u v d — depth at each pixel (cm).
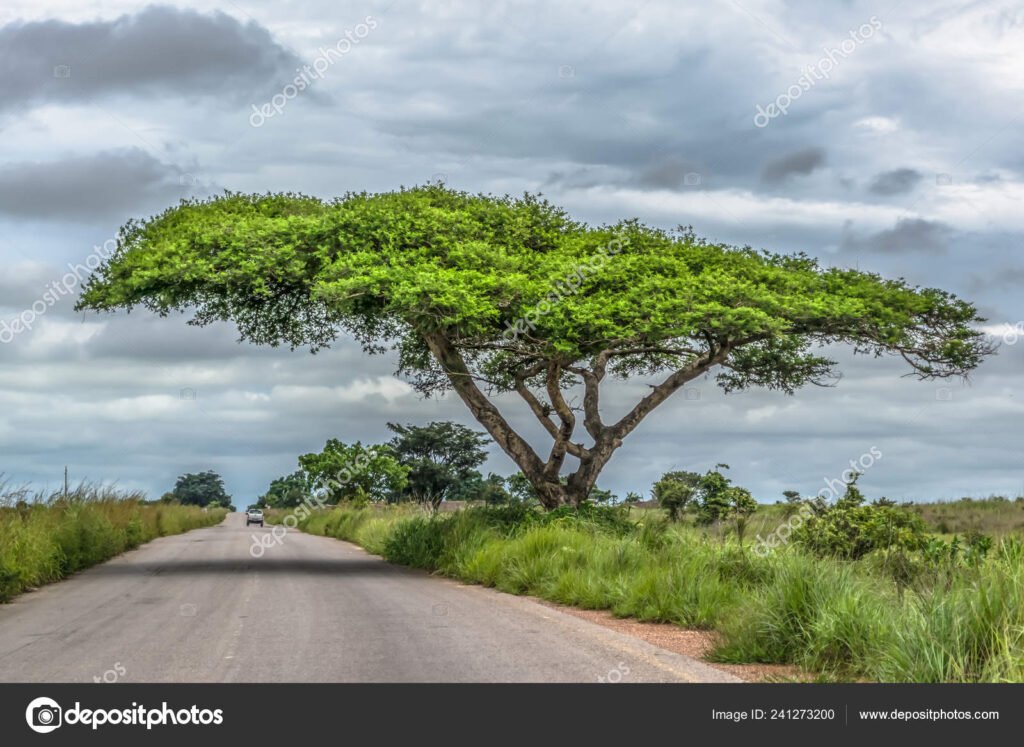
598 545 2042
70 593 1953
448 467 7019
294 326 3219
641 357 3662
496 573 2133
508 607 1695
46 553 2225
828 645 1114
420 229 2897
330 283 2644
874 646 1075
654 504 3155
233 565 2833
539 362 3164
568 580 1808
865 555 1820
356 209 2947
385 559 3167
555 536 2172
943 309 3141
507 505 2894
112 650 1215
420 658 1148
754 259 3328
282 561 3062
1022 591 998
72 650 1217
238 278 2741
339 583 2198
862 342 3172
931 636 983
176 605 1725
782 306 2856
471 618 1528
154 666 1100
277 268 2791
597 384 3130
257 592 1969
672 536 2036
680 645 1282
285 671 1066
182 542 4562
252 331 3231
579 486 2998
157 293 2750
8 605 1738
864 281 3219
